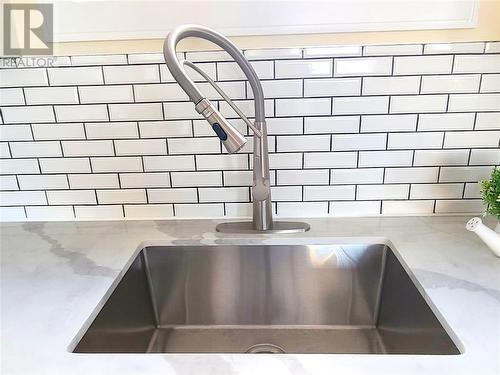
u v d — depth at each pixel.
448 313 0.63
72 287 0.74
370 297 0.93
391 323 0.85
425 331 0.68
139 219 1.06
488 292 0.69
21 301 0.70
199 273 0.95
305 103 0.95
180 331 0.94
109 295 0.74
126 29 0.92
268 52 0.92
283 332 0.93
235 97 0.96
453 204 1.02
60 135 1.00
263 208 0.94
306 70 0.93
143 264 0.93
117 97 0.97
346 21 0.90
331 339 0.90
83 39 0.93
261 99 0.87
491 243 0.79
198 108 0.74
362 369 0.52
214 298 0.96
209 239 0.93
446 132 0.96
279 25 0.90
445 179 1.00
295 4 0.89
